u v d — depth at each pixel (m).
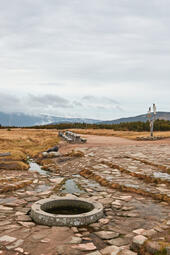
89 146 23.41
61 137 36.81
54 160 17.23
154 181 9.95
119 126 66.31
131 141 29.23
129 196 8.35
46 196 8.27
